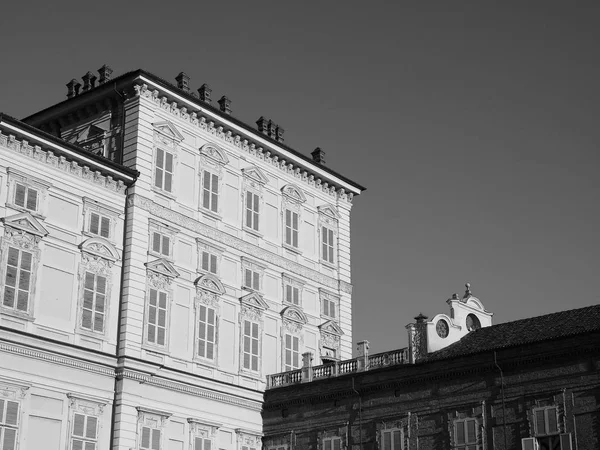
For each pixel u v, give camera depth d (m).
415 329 51.16
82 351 47.81
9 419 43.84
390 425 50.12
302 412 55.16
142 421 49.78
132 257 51.28
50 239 47.78
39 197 47.81
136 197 52.38
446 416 47.75
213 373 54.75
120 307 50.56
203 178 57.25
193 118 57.47
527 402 44.81
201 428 53.25
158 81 54.44
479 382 46.97
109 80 55.88
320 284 64.81
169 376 51.75
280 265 61.56
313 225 65.75
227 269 57.47
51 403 46.00
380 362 52.41
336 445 52.44
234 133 60.06
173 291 53.44
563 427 43.28
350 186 69.44
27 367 45.28
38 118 58.47
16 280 45.69
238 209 59.41
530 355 45.12
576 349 43.56
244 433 55.72
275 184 63.06
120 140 54.12
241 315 57.47
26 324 45.66
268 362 58.78
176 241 54.41
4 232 45.62
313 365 61.94
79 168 50.22
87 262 49.44
